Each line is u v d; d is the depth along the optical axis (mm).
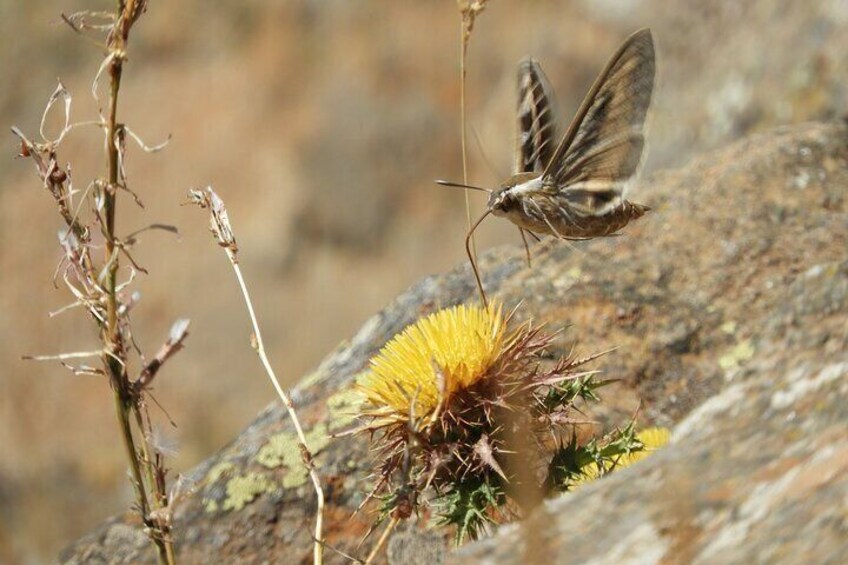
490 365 6559
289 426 9000
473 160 20797
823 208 9984
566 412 6664
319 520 6758
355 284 20656
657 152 14945
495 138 20422
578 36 21125
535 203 7145
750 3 15133
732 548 4723
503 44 21547
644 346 9148
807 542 4582
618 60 6965
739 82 14734
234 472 8797
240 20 22781
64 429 19500
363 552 8258
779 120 14242
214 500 8695
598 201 7191
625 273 9578
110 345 6383
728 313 9289
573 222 7215
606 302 9383
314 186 21203
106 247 6453
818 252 9594
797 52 14383
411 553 8047
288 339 20375
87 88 22422
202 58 22609
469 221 7086
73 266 6434
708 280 9508
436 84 21672
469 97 21406
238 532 8555
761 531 4742
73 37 22828
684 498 5000
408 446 6305
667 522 4980
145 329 20438
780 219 9859
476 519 6484
